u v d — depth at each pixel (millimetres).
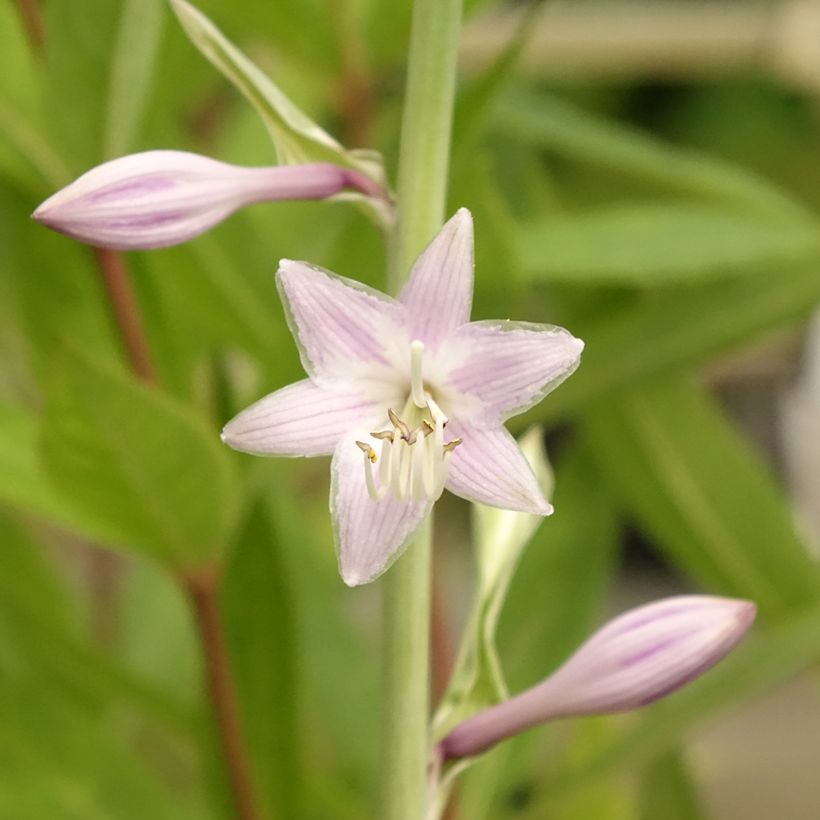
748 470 578
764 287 557
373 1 569
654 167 579
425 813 464
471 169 521
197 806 564
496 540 477
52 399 478
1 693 527
